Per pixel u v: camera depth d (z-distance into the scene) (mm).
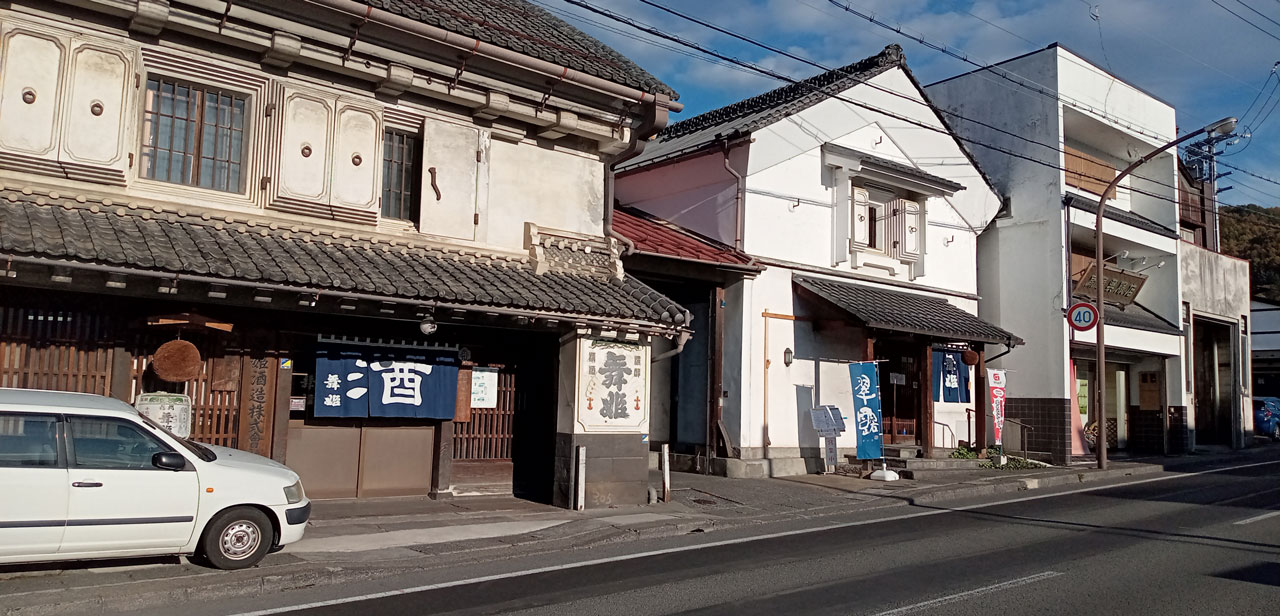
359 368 11562
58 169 9297
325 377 11266
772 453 16688
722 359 16688
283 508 8062
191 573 7543
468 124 12328
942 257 20672
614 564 8875
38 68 9297
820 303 16844
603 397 12617
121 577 7324
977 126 23516
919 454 18250
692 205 17766
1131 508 13711
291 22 10422
